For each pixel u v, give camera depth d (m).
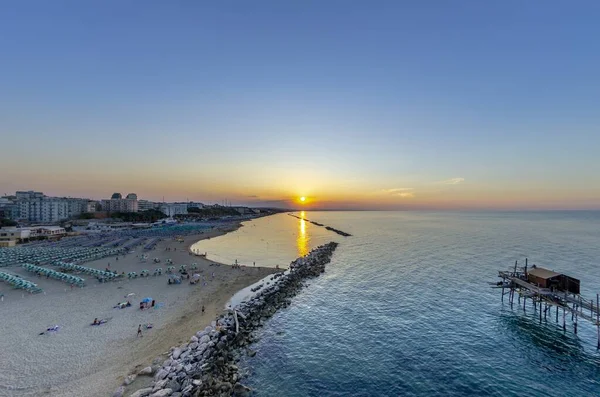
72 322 39.66
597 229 172.25
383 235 154.50
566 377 29.52
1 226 152.00
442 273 68.75
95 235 143.25
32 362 29.89
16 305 45.84
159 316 42.28
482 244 112.25
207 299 50.09
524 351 34.34
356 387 28.19
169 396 24.97
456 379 29.34
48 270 63.47
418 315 44.59
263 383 28.62
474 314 44.78
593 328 40.00
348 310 47.00
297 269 73.31
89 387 26.05
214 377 28.55
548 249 97.94
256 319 42.84
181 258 86.31
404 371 30.66
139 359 30.64
